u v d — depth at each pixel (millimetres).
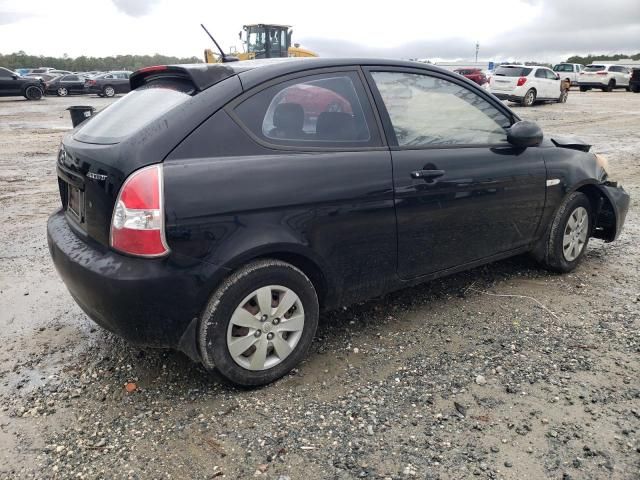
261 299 2783
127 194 2479
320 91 3049
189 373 3047
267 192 2709
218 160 2635
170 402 2789
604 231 4758
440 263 3555
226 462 2354
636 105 22406
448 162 3436
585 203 4391
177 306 2561
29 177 8672
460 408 2703
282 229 2766
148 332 2588
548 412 2670
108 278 2502
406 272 3395
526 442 2461
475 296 4043
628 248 5113
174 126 2602
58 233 3057
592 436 2496
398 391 2857
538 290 4137
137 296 2488
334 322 3654
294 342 2969
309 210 2844
